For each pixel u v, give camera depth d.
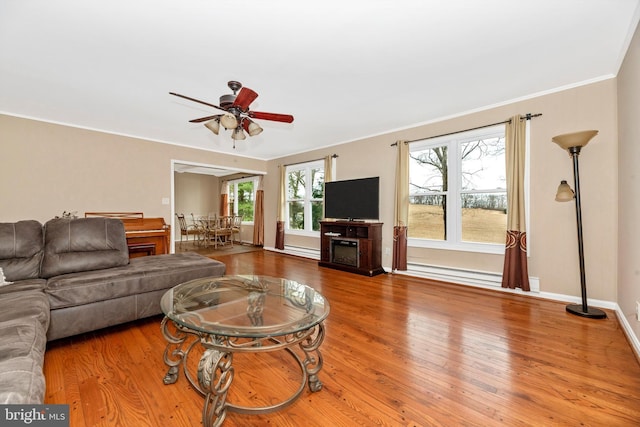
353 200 4.70
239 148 5.82
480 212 3.70
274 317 1.62
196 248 7.20
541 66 2.57
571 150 2.65
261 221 7.24
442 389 1.57
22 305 1.66
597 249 2.80
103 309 2.20
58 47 2.24
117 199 4.65
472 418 1.35
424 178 4.28
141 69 2.58
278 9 1.82
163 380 1.63
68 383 1.61
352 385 1.61
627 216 2.29
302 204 6.27
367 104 3.45
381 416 1.37
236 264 5.12
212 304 1.82
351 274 4.35
